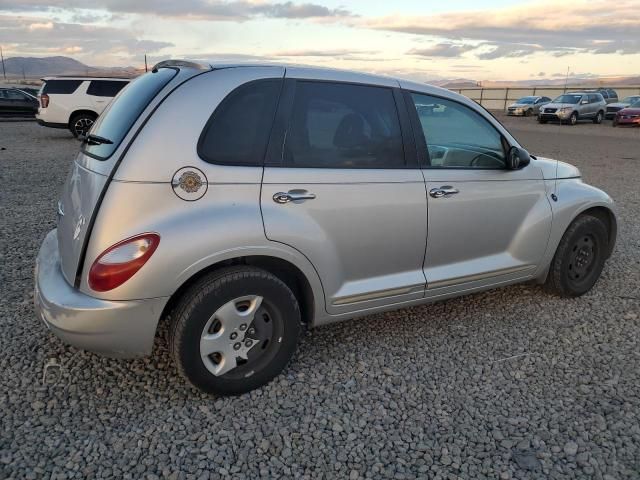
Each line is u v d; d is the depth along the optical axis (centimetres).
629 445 282
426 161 366
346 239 332
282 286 311
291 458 268
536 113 3872
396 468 263
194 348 293
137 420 292
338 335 396
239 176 295
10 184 941
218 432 285
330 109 331
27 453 263
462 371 352
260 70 314
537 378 345
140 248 271
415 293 373
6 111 2600
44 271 319
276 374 327
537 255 432
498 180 398
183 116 287
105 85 1691
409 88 367
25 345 364
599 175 1227
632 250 622
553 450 277
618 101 3784
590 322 428
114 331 277
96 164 296
